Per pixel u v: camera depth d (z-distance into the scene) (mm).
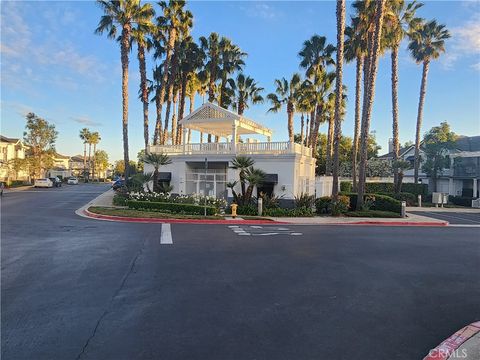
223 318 5238
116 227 14719
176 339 4527
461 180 38531
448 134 43469
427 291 6859
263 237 12852
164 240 11711
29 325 4906
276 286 6883
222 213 20422
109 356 4070
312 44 36500
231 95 42375
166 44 35156
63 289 6504
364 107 23641
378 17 22453
